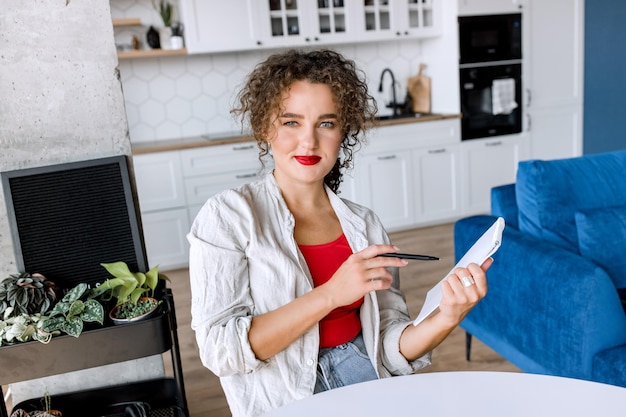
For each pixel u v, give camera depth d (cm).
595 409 99
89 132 184
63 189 178
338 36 456
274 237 121
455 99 482
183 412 185
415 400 105
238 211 120
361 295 107
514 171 511
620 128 536
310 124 116
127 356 164
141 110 450
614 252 217
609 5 509
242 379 118
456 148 488
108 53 182
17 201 175
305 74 115
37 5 173
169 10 428
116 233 183
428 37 488
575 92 516
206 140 432
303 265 121
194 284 117
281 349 112
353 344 126
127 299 171
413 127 470
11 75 175
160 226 422
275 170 130
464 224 258
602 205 233
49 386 195
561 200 229
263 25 434
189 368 280
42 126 180
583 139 531
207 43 423
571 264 192
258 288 118
